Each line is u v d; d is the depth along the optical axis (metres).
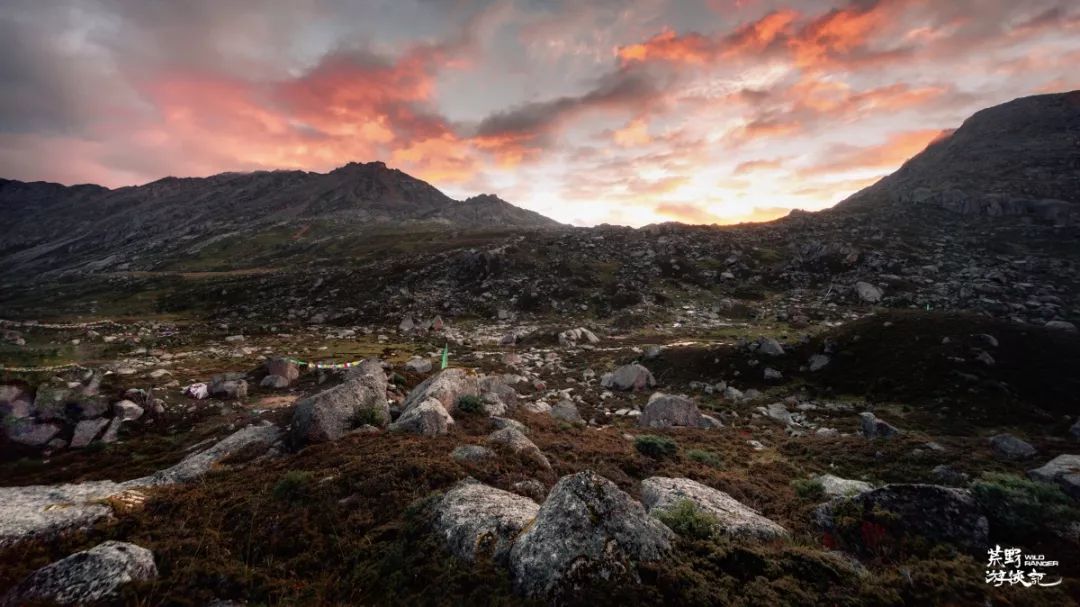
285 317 93.25
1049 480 17.12
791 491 18.86
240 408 33.81
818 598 9.68
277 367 42.25
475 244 159.25
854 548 12.97
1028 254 94.50
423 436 21.38
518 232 188.88
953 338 39.00
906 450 24.11
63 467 24.20
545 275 113.06
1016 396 31.20
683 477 19.75
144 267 186.12
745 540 12.46
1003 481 15.62
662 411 34.22
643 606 8.94
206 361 51.91
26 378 31.05
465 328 86.25
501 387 32.75
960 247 103.00
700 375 48.69
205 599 9.84
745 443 28.17
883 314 46.84
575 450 22.36
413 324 85.94
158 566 10.92
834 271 101.25
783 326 76.25
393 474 15.68
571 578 9.52
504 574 10.22
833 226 131.88
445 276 117.62
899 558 11.93
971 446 24.72
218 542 12.16
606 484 11.68
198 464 20.25
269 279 125.00
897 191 171.25
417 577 10.43
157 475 19.73
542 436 24.77
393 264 130.88
